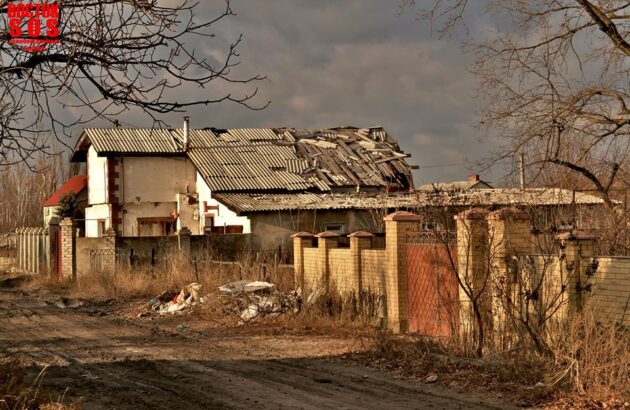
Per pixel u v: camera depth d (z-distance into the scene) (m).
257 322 16.67
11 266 39.16
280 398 9.30
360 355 12.28
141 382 10.55
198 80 6.45
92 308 21.70
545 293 10.94
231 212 33.00
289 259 28.22
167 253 28.73
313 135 41.44
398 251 14.73
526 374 9.69
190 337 15.36
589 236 10.72
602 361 9.00
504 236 11.79
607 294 10.19
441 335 13.09
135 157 36.66
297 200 32.78
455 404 8.77
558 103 16.36
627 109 16.33
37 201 57.91
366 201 31.52
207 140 38.66
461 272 12.61
